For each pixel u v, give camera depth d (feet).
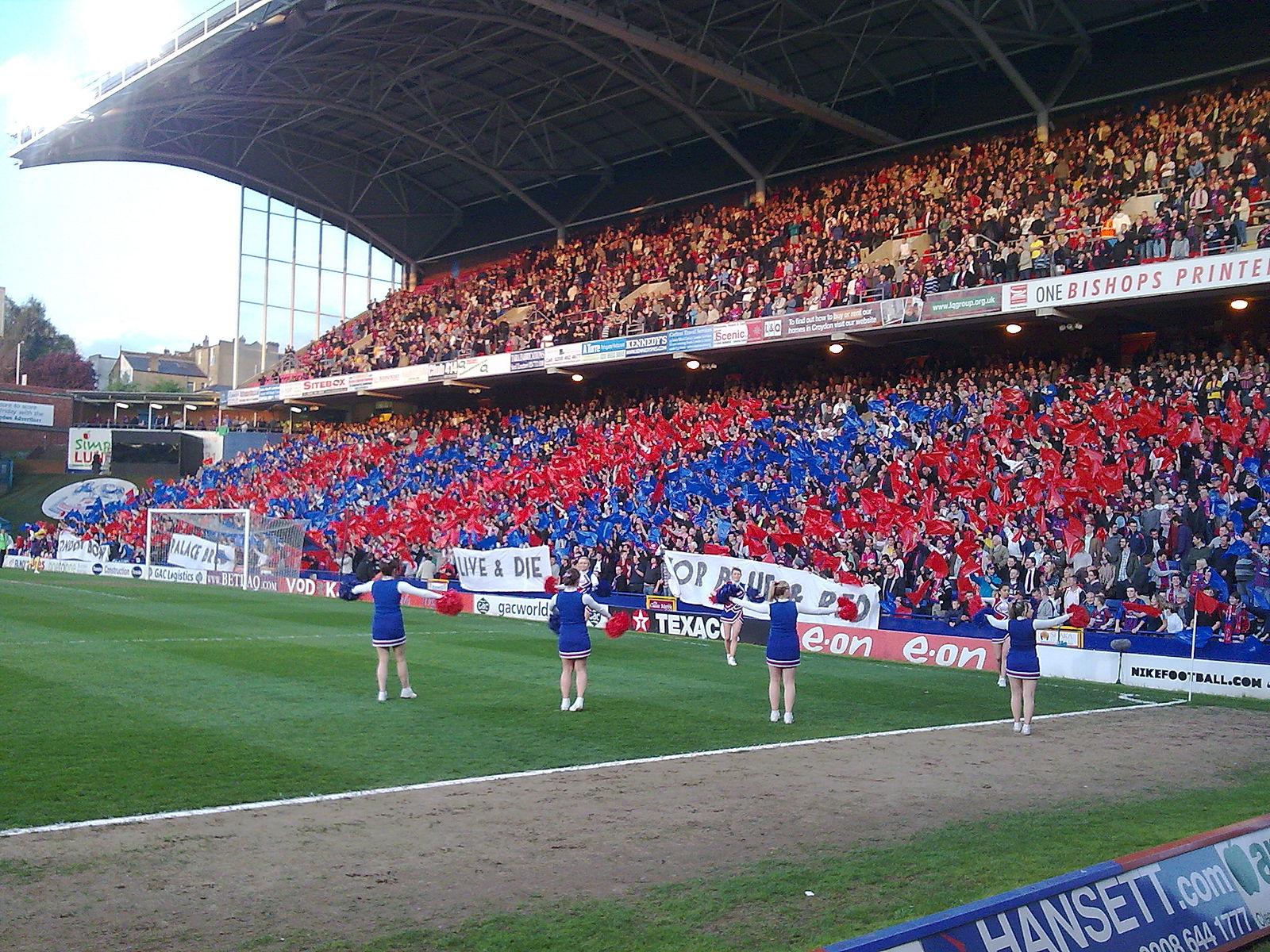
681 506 90.38
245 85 120.16
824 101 119.03
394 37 109.50
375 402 158.51
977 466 76.07
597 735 38.40
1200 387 73.31
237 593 102.99
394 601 44.06
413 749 35.04
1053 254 81.97
